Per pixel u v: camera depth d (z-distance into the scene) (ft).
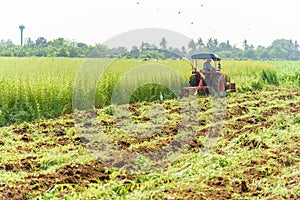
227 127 62.13
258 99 92.17
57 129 59.47
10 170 41.47
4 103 68.33
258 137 50.83
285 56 503.20
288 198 32.91
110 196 34.55
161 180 37.88
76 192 35.83
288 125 58.75
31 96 69.87
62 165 42.19
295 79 133.39
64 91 72.84
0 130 58.13
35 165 43.01
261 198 33.78
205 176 38.14
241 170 40.57
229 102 86.33
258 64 135.03
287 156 43.83
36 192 35.68
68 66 93.09
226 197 33.78
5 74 78.28
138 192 34.99
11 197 33.99
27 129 59.26
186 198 33.06
